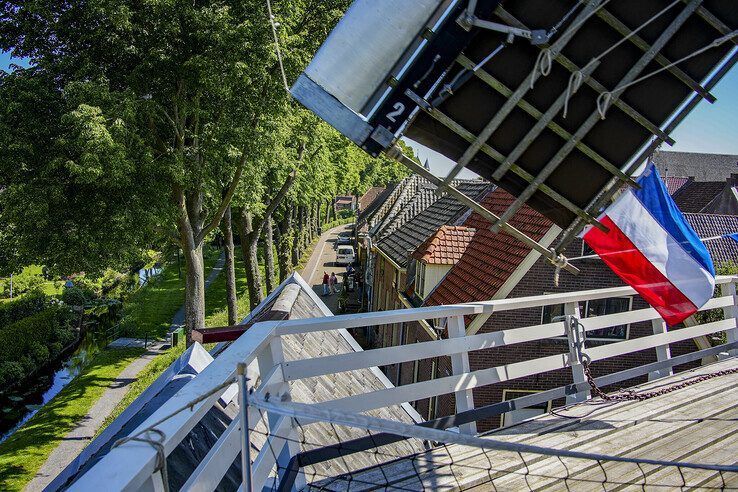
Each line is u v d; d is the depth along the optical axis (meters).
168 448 1.74
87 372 24.81
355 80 3.54
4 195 15.53
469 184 23.11
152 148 17.88
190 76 16.86
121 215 16.22
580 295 5.12
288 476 3.16
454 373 4.28
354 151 46.25
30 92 15.55
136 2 16.27
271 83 17.36
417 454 3.79
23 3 16.45
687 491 3.53
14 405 23.45
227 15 16.16
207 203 24.08
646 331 13.24
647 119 3.75
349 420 2.03
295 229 50.25
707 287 5.05
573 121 3.75
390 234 27.45
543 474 3.58
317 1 19.23
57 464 16.12
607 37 3.58
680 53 3.63
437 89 3.59
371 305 31.39
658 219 5.03
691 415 4.64
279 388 3.12
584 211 4.00
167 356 26.08
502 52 3.58
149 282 46.41
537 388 13.14
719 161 87.19
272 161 20.36
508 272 12.95
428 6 3.40
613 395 5.11
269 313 6.39
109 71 17.09
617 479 3.60
